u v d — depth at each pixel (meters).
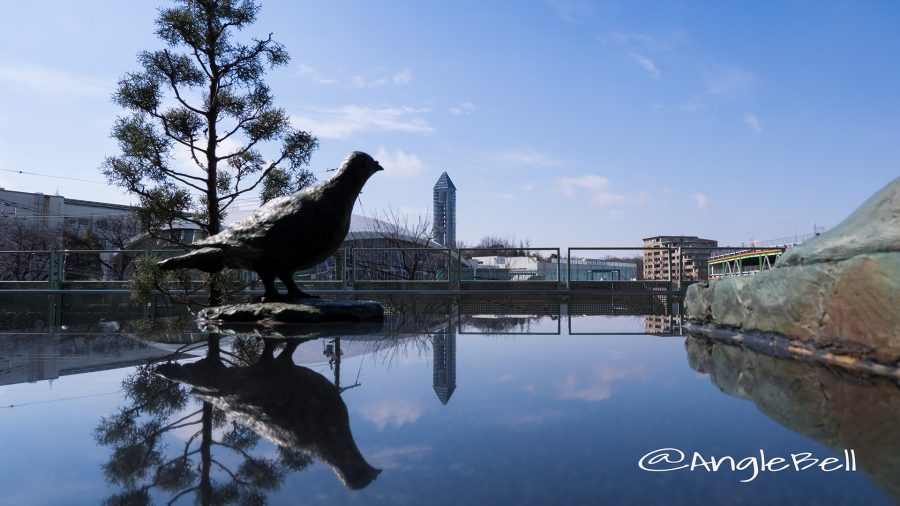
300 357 2.26
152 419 1.25
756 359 2.11
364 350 2.50
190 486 0.84
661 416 1.25
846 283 1.94
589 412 1.29
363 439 1.08
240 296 7.19
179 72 6.16
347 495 0.79
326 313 3.92
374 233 18.84
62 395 1.51
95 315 7.73
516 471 0.88
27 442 1.08
